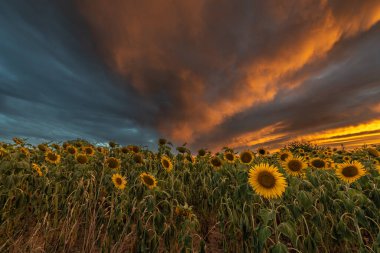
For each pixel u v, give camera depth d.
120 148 6.51
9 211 4.29
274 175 3.25
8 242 4.02
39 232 4.33
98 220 4.29
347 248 3.75
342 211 4.02
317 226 3.78
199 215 5.09
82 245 4.29
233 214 3.84
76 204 4.57
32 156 5.91
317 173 4.48
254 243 3.29
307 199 3.50
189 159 6.01
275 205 4.05
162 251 4.06
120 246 3.80
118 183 4.34
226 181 4.75
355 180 4.20
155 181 4.20
